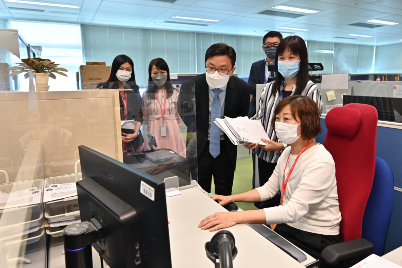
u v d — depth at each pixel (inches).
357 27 322.0
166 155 55.4
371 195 45.2
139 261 21.0
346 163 46.3
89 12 232.2
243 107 73.7
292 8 235.3
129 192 20.9
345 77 98.0
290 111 45.6
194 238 36.8
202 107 68.9
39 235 30.8
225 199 50.7
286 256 33.0
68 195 39.5
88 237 22.7
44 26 264.7
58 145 48.1
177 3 213.6
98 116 49.6
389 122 70.3
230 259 19.1
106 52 295.4
